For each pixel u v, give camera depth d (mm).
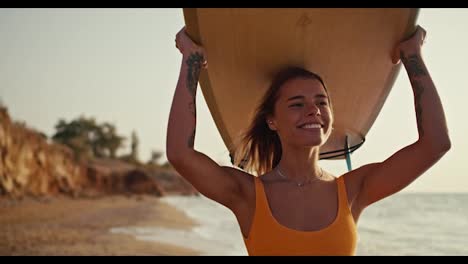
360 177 2600
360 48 2406
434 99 2398
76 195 56031
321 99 2543
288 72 2580
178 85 2410
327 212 2436
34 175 51750
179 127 2377
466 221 33156
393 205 46469
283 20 2197
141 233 28031
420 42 2395
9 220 33094
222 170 2498
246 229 2494
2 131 48312
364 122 2893
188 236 26969
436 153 2395
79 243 23453
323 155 3121
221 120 2879
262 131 2875
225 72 2592
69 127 75188
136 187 70438
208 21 2236
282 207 2443
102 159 80438
